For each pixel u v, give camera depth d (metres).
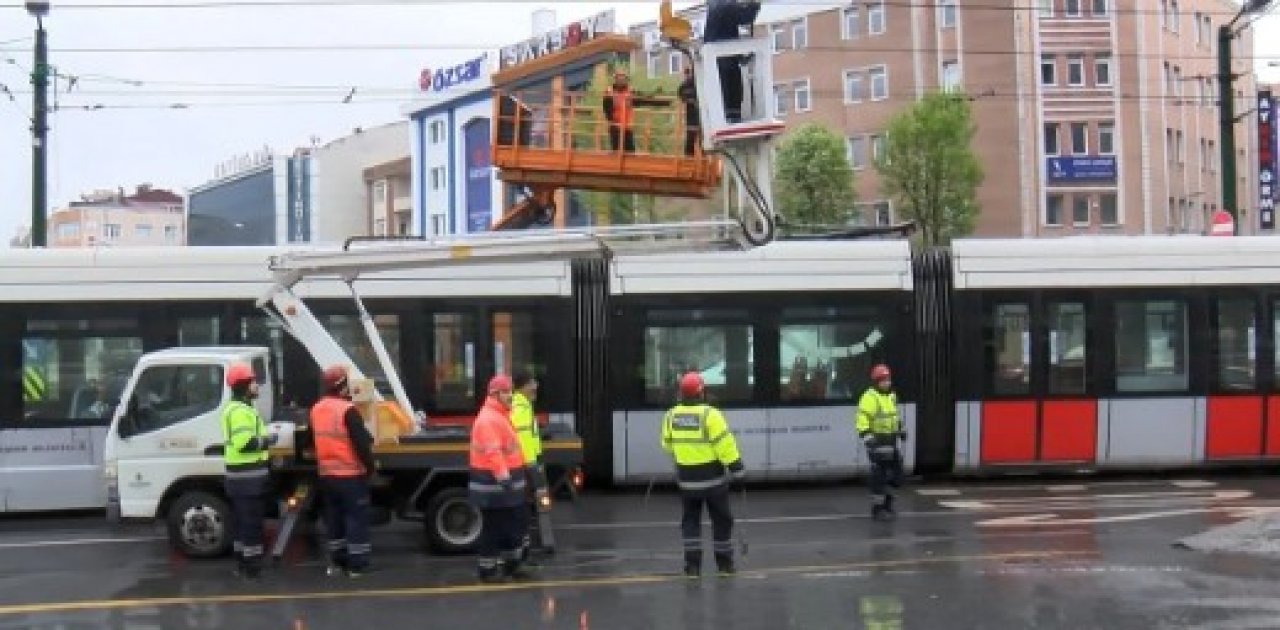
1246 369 18.08
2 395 15.86
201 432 12.63
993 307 17.75
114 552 13.04
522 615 9.55
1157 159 55.25
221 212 99.69
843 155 45.41
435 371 16.77
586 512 15.59
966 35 54.09
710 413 11.09
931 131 42.34
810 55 57.91
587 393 17.22
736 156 12.46
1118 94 54.31
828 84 57.31
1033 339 17.75
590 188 19.69
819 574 11.07
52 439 15.91
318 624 9.37
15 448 15.84
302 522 12.72
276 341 16.41
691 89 12.98
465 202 66.25
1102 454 17.77
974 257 17.78
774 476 17.41
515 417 12.22
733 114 12.21
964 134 43.16
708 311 17.41
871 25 56.16
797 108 58.38
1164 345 17.98
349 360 13.03
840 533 13.55
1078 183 53.72
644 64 58.53
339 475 11.55
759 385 17.41
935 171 42.47
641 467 17.20
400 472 12.54
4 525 15.30
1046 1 54.12
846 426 17.50
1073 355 17.81
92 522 15.51
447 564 12.06
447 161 67.69
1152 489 16.95
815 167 44.69
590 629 9.01
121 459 12.66
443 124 68.31
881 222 55.19
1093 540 12.73
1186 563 11.25
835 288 17.61
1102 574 10.76
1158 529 13.41
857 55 56.44
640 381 17.23
